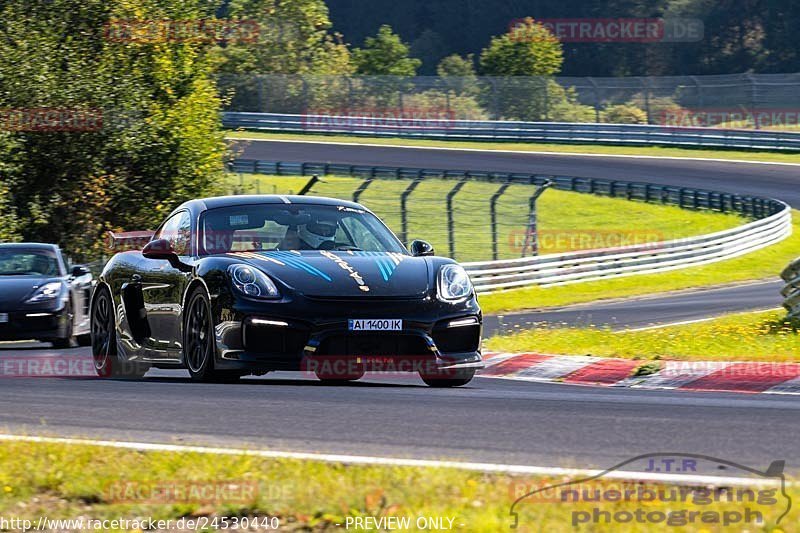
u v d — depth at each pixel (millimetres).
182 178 97875
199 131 97938
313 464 17062
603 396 27266
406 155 178125
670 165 166375
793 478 15758
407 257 28625
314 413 22688
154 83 95938
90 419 22469
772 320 48688
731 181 153375
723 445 19125
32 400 25625
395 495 15039
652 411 23625
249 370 26156
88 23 92500
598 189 146000
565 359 35938
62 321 47938
